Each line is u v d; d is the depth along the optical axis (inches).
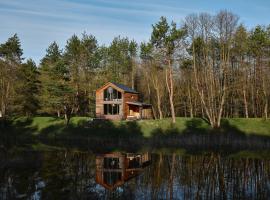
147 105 3415.4
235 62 3233.3
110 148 2103.8
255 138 2289.6
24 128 2888.8
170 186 1107.3
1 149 1841.8
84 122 2891.2
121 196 987.3
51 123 2960.1
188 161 1620.3
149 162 1593.3
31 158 1610.5
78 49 3538.4
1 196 968.9
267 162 1578.5
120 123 2751.0
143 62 3774.6
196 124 2657.5
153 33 2883.9
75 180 1189.1
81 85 3454.7
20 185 1095.6
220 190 1051.3
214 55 2947.8
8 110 3206.2
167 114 3934.5
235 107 3452.3
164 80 3646.7
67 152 1883.6
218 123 2556.6
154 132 2556.6
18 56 3437.5
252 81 3169.3
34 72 3437.5
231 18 2733.8
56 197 973.2
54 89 2992.1
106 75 3718.0
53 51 3629.4
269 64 2955.2
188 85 3385.8
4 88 3142.2
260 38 2930.6
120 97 3174.2
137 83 4133.9
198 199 952.9
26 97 3203.7
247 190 1051.3
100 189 1069.1
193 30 2824.8
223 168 1430.9
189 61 3230.8
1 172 1282.0
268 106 3161.9
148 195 997.8
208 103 2901.1
